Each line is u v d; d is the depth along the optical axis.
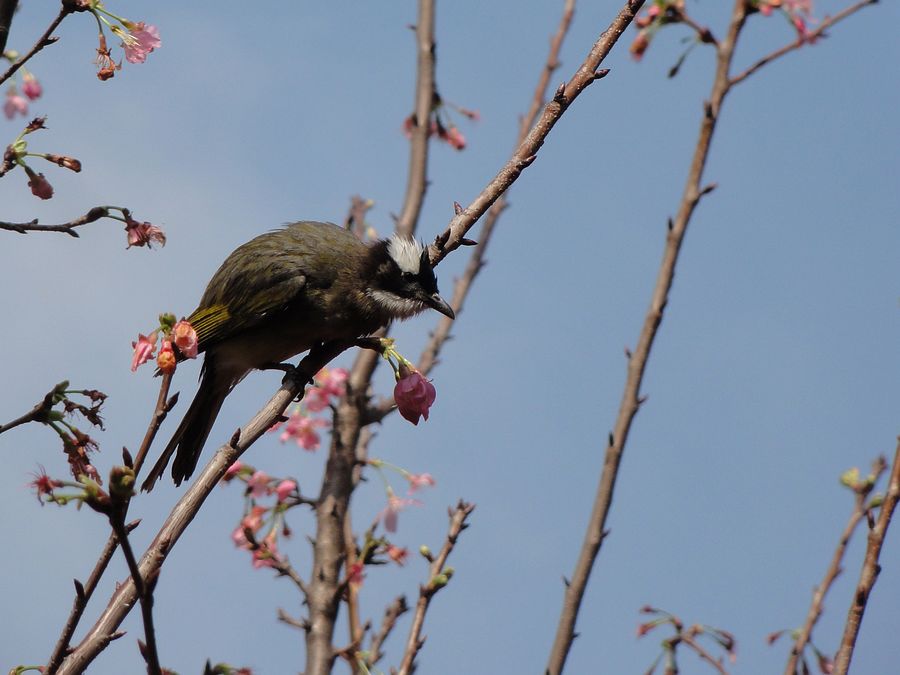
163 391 6.61
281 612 11.73
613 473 11.16
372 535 12.20
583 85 9.16
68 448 8.09
